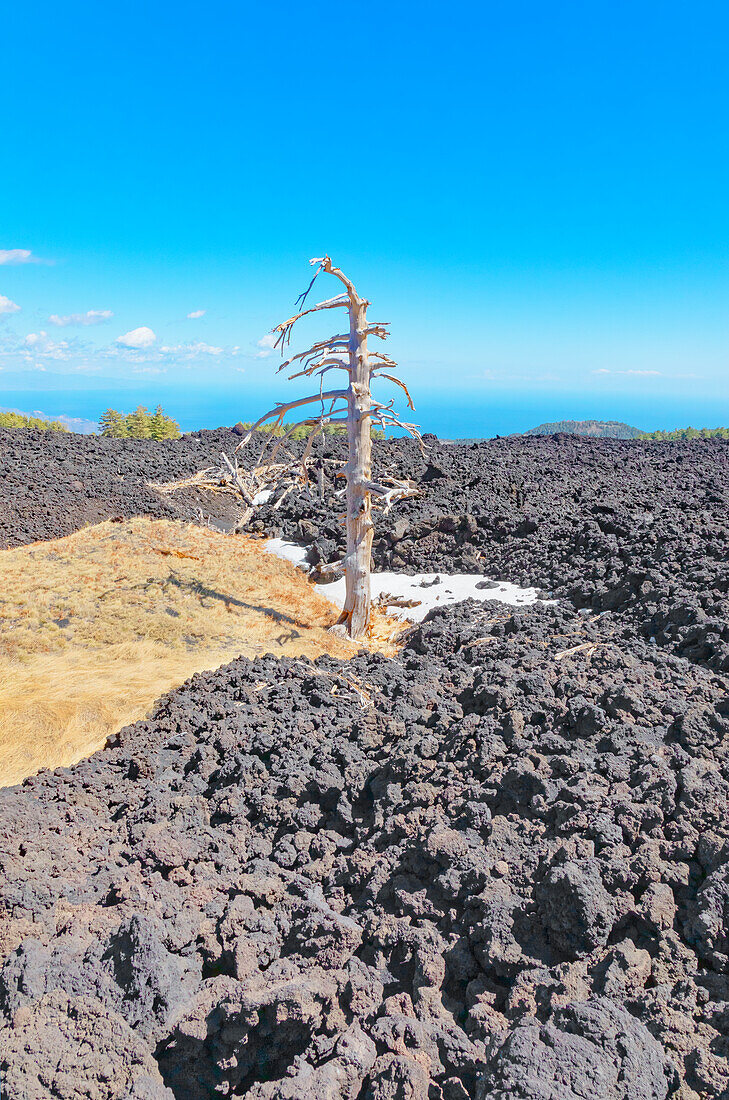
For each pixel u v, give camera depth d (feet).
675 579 42.45
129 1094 13.12
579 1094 11.53
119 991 14.97
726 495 60.23
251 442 112.98
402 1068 12.97
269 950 17.08
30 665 43.55
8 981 14.89
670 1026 13.44
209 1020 14.66
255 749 28.60
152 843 21.48
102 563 61.52
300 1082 12.84
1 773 31.63
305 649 48.44
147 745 30.63
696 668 29.96
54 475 84.99
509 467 84.02
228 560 66.95
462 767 23.61
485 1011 14.69
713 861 16.96
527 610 46.75
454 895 17.71
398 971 16.66
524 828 19.84
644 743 22.53
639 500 61.26
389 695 33.81
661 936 15.56
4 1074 12.89
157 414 296.30
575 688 27.02
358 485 50.65
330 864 21.21
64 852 21.50
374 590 60.18
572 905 15.89
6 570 58.54
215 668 43.98
